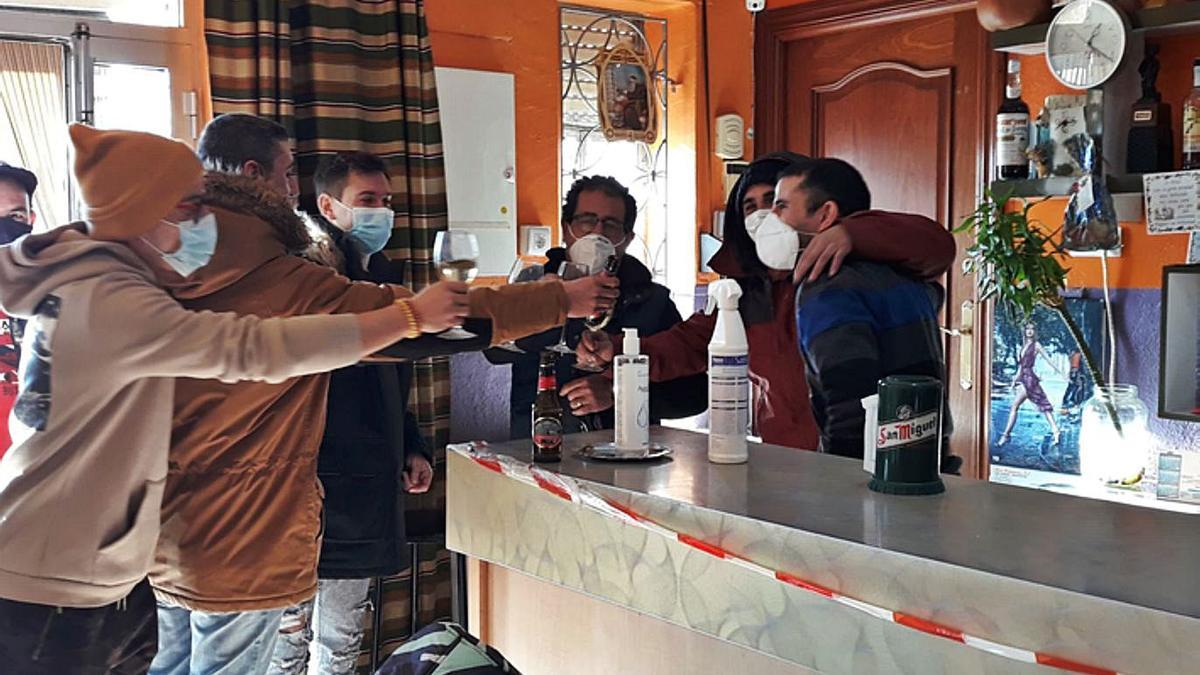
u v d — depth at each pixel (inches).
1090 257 123.9
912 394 58.9
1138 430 114.1
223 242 67.7
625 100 152.6
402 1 125.4
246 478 71.5
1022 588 43.9
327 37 122.0
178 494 69.9
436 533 130.0
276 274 69.9
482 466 72.4
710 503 58.0
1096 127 109.7
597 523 63.2
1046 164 114.3
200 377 65.9
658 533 59.2
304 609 96.0
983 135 138.0
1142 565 45.9
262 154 86.5
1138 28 107.1
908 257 71.6
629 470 67.2
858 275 70.6
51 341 63.9
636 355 72.5
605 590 63.1
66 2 114.1
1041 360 128.2
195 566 70.5
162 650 76.2
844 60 154.1
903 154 147.8
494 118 135.0
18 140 111.7
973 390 139.5
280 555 73.4
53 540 64.0
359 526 99.7
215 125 87.0
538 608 71.2
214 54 116.6
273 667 94.4
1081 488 119.8
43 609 64.1
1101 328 123.0
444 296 69.1
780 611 53.0
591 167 150.8
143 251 66.3
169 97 119.4
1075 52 109.7
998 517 54.2
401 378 105.2
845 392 68.7
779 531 53.2
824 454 70.9
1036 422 129.2
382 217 98.5
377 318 67.6
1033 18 114.2
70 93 113.6
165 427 66.9
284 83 119.6
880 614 48.5
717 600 56.2
